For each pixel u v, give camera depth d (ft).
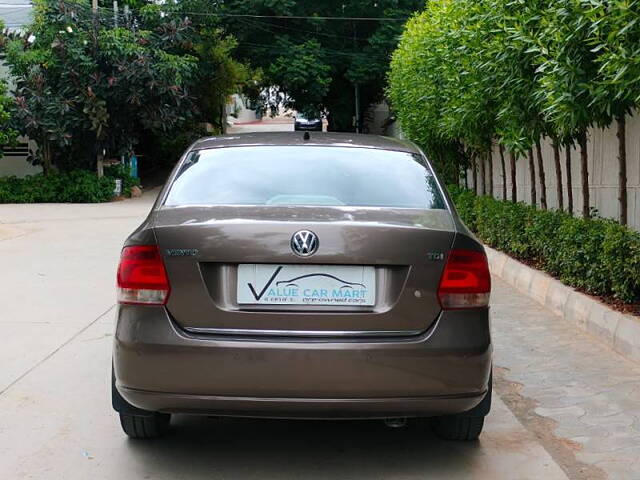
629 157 23.75
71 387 15.93
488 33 23.06
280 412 10.51
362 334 10.52
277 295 10.59
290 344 10.30
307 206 11.49
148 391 10.62
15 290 26.09
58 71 63.82
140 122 71.36
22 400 15.11
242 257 10.53
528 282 25.54
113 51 64.23
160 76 65.67
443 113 31.53
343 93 104.22
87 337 19.99
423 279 10.68
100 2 79.41
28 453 12.53
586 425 13.84
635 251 18.54
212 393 10.42
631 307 19.31
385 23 91.61
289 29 95.40
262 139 14.24
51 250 35.76
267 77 95.14
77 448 12.76
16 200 65.10
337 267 10.61
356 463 12.21
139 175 92.53
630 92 14.90
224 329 10.55
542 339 19.74
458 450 12.76
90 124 64.69
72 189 65.57
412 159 13.91
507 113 21.90
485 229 33.58
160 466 12.05
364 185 12.73
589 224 22.30
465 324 10.78
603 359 17.84
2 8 85.30
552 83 17.10
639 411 14.47
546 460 12.31
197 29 83.76
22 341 19.56
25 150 72.59
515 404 14.97
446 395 10.59
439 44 29.71
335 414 10.52
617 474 11.78
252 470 11.91
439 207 12.43
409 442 13.12
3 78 68.49
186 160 13.61
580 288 22.18
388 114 104.32
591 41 15.79
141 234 11.08
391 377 10.36
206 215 11.18
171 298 10.64
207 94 90.22
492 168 40.91
